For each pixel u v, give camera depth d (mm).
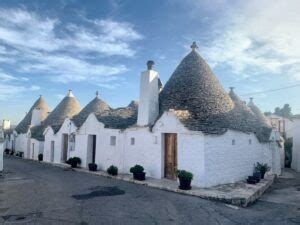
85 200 10094
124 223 7652
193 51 17625
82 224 7453
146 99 16109
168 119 14312
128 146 16797
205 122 13781
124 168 16844
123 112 19984
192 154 12922
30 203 9625
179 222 7898
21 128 36656
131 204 9609
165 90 16859
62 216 8133
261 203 10945
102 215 8312
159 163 14656
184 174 11789
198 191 11359
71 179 15031
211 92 15484
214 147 13078
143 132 15820
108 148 18172
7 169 20125
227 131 14031
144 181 13617
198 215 8602
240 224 7996
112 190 11914
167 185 12570
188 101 15070
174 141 14391
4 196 10727
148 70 16281
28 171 18906
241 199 10180
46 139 27109
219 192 11250
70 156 22500
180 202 10023
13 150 37625
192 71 16406
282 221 8539
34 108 35094
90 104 24203
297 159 25094
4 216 8094
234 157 14445
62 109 30469
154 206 9406
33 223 7469
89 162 20109
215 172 12969
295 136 26438
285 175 21031
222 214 8844
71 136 22547
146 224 7637
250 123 18062
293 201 11570
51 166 22297
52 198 10383
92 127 19875
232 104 16328
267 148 18906
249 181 13922
